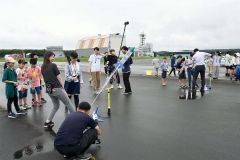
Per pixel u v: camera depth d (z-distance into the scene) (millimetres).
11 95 9039
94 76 14164
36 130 7645
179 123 8062
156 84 17328
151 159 5508
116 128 7652
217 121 8227
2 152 6066
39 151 6086
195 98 12094
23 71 10438
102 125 7977
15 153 6000
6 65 9211
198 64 12594
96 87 14266
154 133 7156
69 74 8812
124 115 9156
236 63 18656
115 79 18797
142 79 20328
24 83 10398
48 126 7891
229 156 5590
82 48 57875
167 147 6145
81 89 15703
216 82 17297
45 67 7512
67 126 5332
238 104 10656
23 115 9391
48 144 6516
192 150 5941
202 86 12945
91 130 5555
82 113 5520
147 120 8461
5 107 10844
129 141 6578
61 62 48625
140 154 5770
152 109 10016
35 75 10828
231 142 6402
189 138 6723
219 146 6156
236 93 13289
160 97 12547
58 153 5934
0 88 17047
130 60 13641
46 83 7531
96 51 14055
